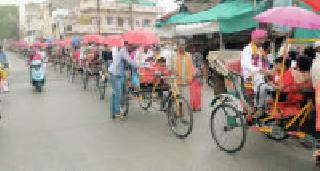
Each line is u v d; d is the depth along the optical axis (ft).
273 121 20.95
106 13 181.98
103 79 45.11
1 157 23.02
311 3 21.29
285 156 22.21
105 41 51.72
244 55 23.15
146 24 190.08
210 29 56.34
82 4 181.88
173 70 33.96
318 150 18.54
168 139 26.40
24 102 44.73
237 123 22.67
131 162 21.70
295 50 27.17
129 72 33.30
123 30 184.34
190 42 72.02
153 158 22.31
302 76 20.27
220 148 23.77
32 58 55.57
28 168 21.04
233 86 23.53
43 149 24.49
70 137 27.35
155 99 31.99
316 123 17.92
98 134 28.07
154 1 169.78
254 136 26.40
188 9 74.38
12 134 28.55
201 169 20.33
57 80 71.05
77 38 80.23
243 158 21.98
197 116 34.24
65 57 86.22
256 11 49.90
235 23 53.31
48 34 269.44
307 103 19.58
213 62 25.07
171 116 27.94
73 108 39.55
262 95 21.34
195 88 36.52
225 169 20.22
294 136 20.56
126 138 26.84
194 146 24.59
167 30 71.20
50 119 33.96
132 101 42.50
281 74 20.47
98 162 21.79
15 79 76.23
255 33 23.59
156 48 39.19
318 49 22.20
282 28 35.99
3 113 37.58
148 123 31.55
